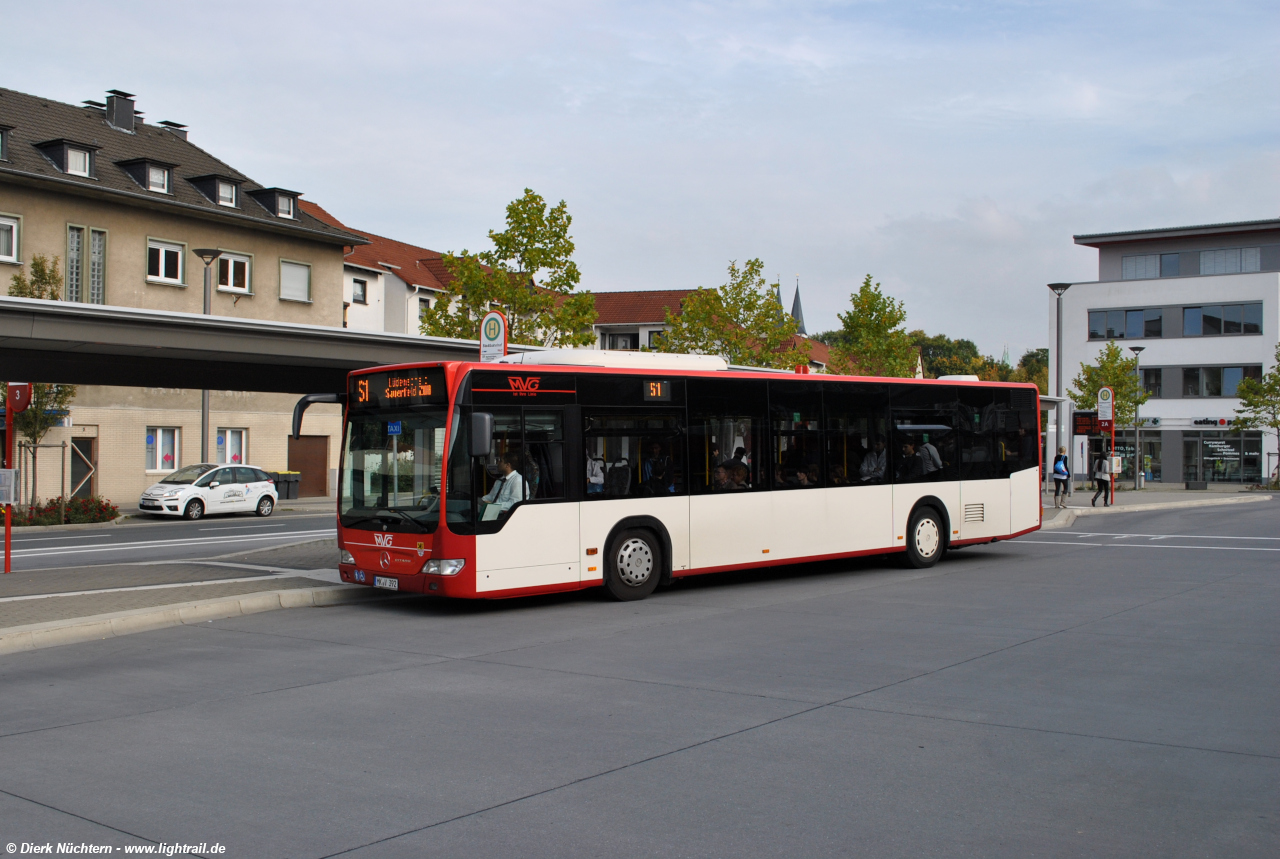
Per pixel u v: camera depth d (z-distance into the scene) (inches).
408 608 504.1
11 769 240.1
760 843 191.3
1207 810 209.3
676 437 542.9
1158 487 2117.4
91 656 384.2
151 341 634.8
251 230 1598.2
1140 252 2447.1
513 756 247.9
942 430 672.4
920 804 213.2
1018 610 481.4
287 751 253.3
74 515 1137.4
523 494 486.0
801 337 3609.7
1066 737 263.9
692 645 397.7
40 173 1315.2
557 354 534.3
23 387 641.6
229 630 441.1
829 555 605.6
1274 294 2239.2
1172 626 432.5
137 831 198.2
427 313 1326.3
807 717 284.7
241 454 1592.0
